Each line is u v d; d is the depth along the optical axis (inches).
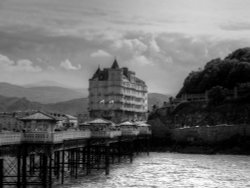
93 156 5565.9
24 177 2945.4
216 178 4453.7
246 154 7716.5
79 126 5866.1
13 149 2886.3
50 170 3203.7
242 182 4200.3
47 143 2962.6
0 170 2876.5
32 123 3599.9
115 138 5467.5
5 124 5457.7
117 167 5403.5
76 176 4188.0
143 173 4785.9
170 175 4658.0
